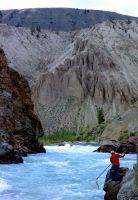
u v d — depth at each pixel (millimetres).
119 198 15945
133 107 106562
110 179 20234
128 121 99625
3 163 40281
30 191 23922
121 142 75250
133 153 67062
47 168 38125
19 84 65750
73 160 49781
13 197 21781
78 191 24141
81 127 185750
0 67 56406
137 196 15031
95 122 187375
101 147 71750
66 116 195250
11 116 53531
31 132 62969
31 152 62125
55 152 69438
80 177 31234
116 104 198875
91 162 46688
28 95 66688
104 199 19766
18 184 26656
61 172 34781
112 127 100750
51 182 28125
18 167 37906
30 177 30703
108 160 50188
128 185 15867
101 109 185500
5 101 52688
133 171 16953
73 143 110562
